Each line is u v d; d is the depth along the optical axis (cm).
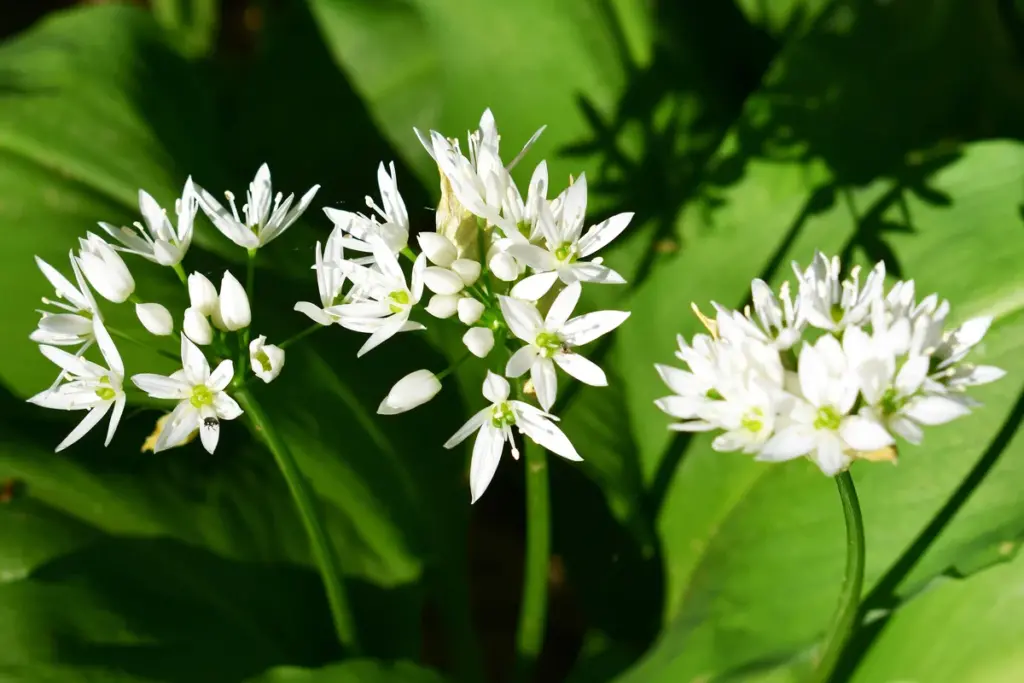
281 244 48
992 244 45
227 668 44
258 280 47
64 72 49
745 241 48
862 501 44
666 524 48
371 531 47
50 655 42
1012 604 42
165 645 43
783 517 46
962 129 50
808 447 38
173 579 44
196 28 66
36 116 48
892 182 47
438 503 49
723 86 51
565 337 40
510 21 50
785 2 51
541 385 40
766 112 48
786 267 47
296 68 58
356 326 40
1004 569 42
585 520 50
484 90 51
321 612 46
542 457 43
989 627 42
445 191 40
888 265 46
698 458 48
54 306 46
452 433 49
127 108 49
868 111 49
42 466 44
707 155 50
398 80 56
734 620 45
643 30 50
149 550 45
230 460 46
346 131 56
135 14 52
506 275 40
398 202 41
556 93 50
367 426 47
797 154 48
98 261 40
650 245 49
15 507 44
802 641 44
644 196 50
